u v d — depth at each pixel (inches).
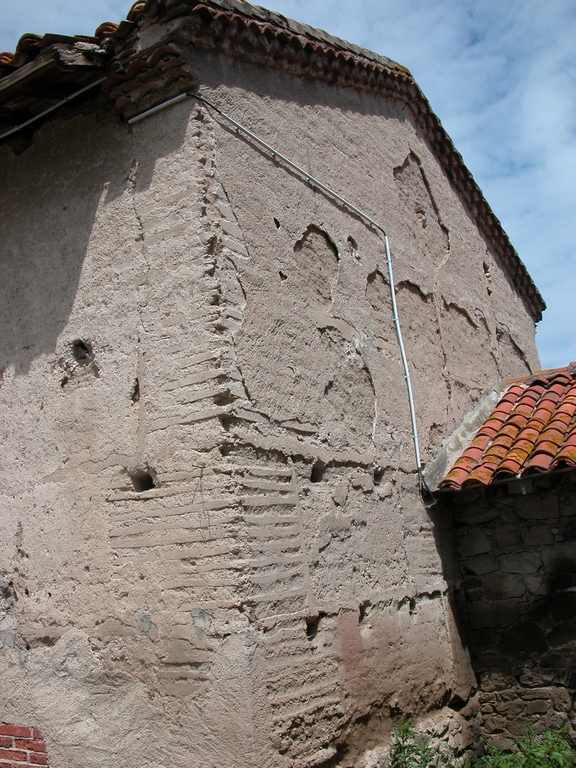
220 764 138.5
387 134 273.3
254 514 155.4
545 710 223.9
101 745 155.9
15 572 184.9
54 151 203.3
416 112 301.0
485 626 238.5
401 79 282.0
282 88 211.9
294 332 186.5
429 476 236.8
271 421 169.3
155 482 161.8
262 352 171.8
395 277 252.4
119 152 186.7
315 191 214.1
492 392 298.2
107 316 179.9
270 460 166.4
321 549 176.2
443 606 226.4
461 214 330.0
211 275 164.1
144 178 179.5
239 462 155.4
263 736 139.6
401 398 235.3
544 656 227.8
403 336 249.6
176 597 152.2
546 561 232.8
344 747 165.9
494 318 338.6
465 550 246.7
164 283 170.2
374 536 201.3
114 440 171.3
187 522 154.6
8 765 171.6
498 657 234.7
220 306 162.7
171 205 172.7
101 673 160.4
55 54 170.6
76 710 162.9
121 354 174.9
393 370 234.5
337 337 206.7
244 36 190.1
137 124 184.4
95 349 180.9
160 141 178.2
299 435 179.3
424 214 291.3
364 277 230.7
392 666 192.1
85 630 166.1
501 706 231.0
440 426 257.0
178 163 173.5
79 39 174.6
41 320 195.8
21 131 208.2
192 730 143.4
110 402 174.4
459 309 302.5
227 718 139.9
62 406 184.7
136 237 177.9
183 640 148.8
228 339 161.0
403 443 229.8
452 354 283.9
